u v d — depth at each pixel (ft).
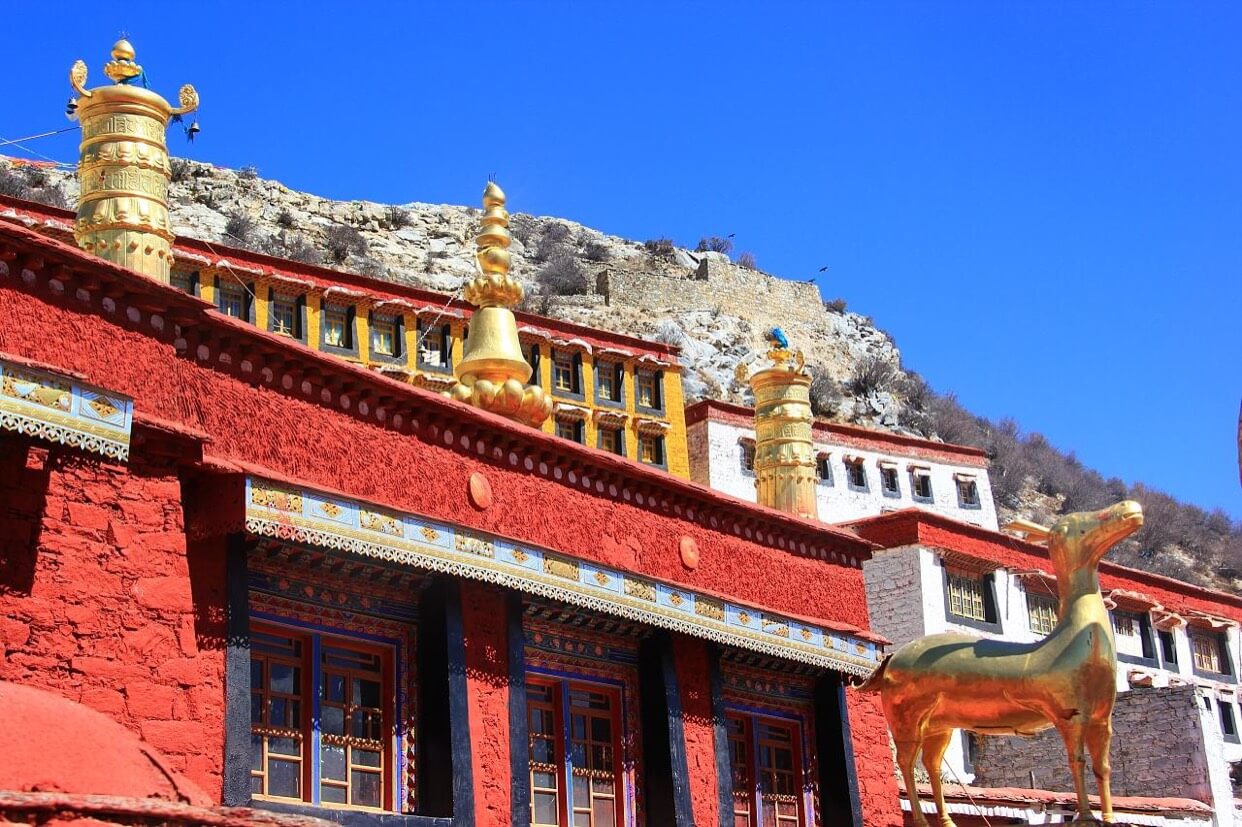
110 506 52.65
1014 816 100.32
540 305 277.44
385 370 156.76
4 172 254.27
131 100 70.74
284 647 60.64
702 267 303.68
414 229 309.01
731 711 80.28
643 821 73.10
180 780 43.57
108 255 68.28
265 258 153.38
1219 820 112.27
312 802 59.41
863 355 312.71
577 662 72.54
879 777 85.87
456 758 62.39
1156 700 116.57
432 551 63.16
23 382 47.93
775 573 83.56
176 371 57.06
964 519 215.51
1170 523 295.89
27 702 41.68
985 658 71.67
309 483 59.21
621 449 180.55
